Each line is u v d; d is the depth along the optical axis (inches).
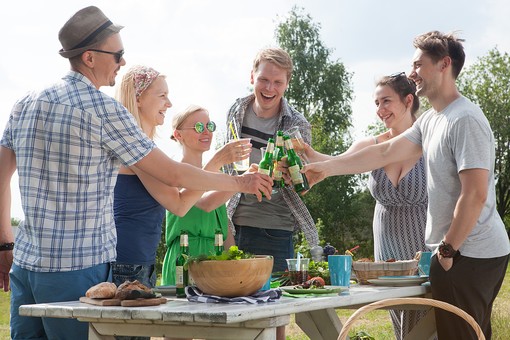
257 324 102.1
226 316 95.3
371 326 314.0
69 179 116.9
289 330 314.3
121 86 141.7
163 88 144.5
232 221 178.5
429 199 149.1
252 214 176.2
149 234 135.9
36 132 118.1
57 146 117.0
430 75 148.3
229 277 109.8
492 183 144.3
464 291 139.2
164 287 128.5
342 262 140.9
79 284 116.4
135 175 134.9
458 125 141.0
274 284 139.6
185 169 123.0
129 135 118.8
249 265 110.3
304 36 1632.6
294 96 1620.3
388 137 189.0
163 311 99.2
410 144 165.0
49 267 116.0
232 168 175.2
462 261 139.8
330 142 1509.6
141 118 144.2
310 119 1594.5
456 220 138.2
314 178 165.8
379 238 184.5
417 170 176.1
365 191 1469.0
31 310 107.3
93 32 121.3
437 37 148.9
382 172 179.3
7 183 127.0
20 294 120.4
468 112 141.4
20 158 120.3
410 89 184.1
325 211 1439.5
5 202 128.2
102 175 119.6
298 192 159.6
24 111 121.3
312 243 176.9
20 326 121.3
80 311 104.3
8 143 125.2
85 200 117.6
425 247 177.9
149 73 143.1
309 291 124.8
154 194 132.8
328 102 1614.2
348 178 1456.7
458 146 140.6
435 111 152.4
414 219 178.5
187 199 136.0
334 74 1619.1
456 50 147.7
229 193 156.1
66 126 116.6
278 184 159.6
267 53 174.7
